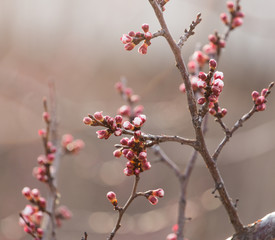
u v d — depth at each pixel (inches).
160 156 140.3
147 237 335.3
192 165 139.9
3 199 373.1
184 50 347.9
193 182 351.3
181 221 132.7
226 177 373.4
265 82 401.4
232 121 393.7
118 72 414.0
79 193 386.6
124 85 166.9
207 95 88.7
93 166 345.7
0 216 362.6
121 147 89.9
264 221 93.3
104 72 414.9
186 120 311.4
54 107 153.7
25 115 363.3
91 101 397.7
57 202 136.6
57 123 153.4
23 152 394.9
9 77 365.1
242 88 404.5
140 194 90.7
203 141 89.9
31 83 373.1
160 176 387.9
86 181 389.4
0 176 378.9
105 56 416.8
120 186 386.9
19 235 273.6
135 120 89.2
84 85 404.5
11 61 398.6
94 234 320.2
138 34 89.7
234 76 405.7
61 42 420.5
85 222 291.4
